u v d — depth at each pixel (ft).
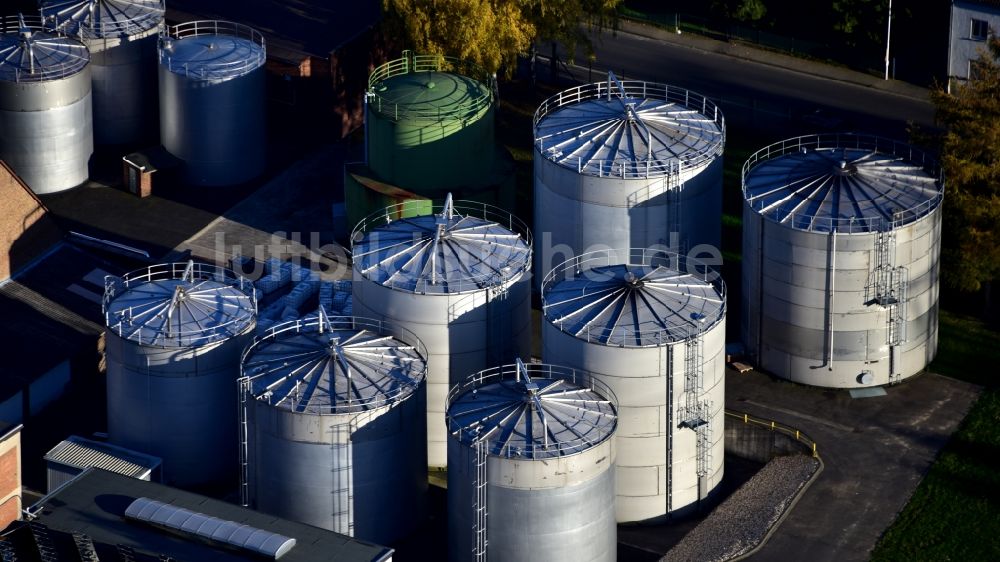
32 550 350.23
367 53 547.90
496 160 507.71
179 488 398.21
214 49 521.65
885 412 429.79
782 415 428.56
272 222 508.53
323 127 541.75
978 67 456.45
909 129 469.98
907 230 425.28
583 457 366.63
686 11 608.19
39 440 431.43
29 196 472.85
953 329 457.68
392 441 386.32
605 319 395.75
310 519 386.93
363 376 388.16
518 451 364.79
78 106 517.14
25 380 436.76
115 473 368.89
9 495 388.57
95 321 459.32
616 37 593.83
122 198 519.19
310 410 378.94
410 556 392.88
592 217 446.19
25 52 514.27
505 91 563.89
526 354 424.05
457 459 372.99
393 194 487.20
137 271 478.59
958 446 418.31
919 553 387.75
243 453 392.47
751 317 442.50
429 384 413.18
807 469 412.77
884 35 579.89
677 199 444.14
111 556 347.15
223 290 422.41
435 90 494.59
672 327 393.50
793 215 428.15
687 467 402.72
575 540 371.15
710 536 392.88
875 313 429.79
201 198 519.19
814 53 581.53
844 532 393.91
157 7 544.62
